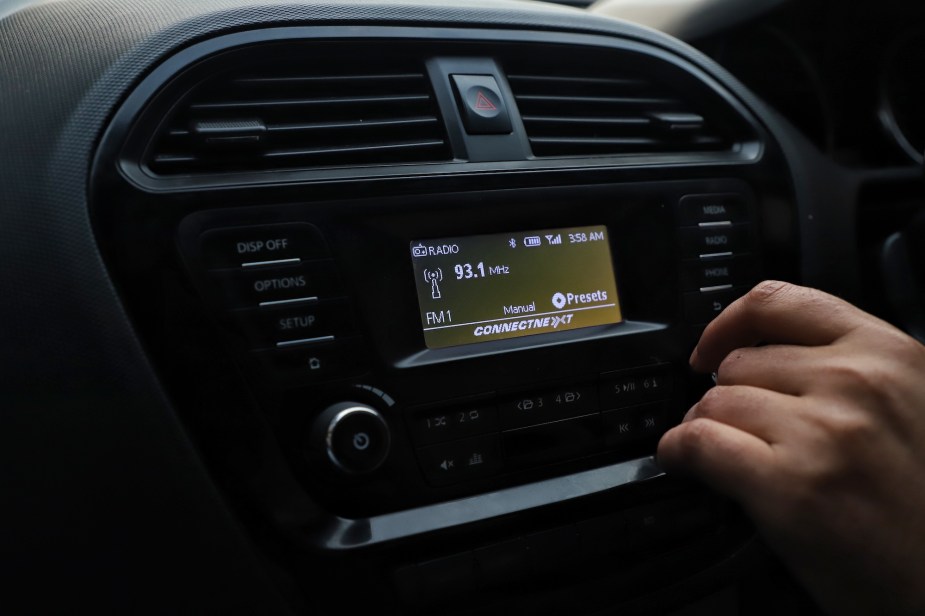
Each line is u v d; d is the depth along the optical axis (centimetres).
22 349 55
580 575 68
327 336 61
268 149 63
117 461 55
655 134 80
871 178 92
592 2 118
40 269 55
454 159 68
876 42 95
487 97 70
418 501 63
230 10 65
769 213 83
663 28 102
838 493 44
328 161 64
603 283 72
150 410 55
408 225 65
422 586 62
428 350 64
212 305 57
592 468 69
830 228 88
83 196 56
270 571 57
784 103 99
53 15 67
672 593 72
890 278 93
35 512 56
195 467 56
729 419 48
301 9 66
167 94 60
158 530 56
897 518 44
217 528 56
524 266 69
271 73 65
